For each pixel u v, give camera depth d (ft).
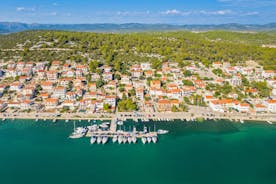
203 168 539.70
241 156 585.22
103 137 644.27
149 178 503.20
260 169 537.65
